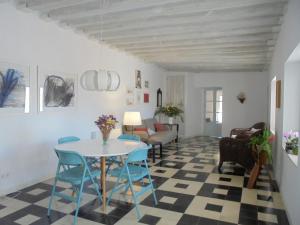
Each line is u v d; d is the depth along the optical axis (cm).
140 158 291
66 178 275
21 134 350
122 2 309
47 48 387
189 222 261
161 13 339
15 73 337
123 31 439
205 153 606
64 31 419
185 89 861
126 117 477
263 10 320
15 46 337
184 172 441
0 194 325
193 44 504
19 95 344
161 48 553
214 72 891
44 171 389
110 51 548
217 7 307
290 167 262
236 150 441
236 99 870
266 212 285
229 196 331
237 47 525
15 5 333
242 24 370
